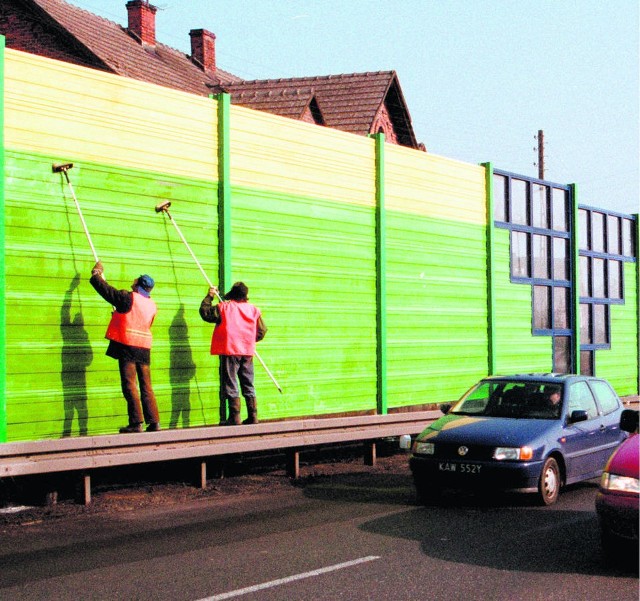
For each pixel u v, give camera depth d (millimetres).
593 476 11500
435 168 17391
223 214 13094
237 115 13430
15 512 9703
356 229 15484
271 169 13961
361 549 7949
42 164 10930
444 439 10578
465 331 17969
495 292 18812
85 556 7637
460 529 8922
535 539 8438
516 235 19703
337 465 14188
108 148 11703
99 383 11414
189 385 12594
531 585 6715
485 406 11641
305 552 7812
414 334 16656
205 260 12938
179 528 8922
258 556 7652
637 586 6695
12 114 10641
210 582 6766
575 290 21703
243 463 13289
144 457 10391
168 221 12430
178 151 12609
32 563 7379
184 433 10914
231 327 12234
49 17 22984
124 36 28203
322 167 14875
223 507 10227
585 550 7938
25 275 10672
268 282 13844
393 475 13133
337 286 15070
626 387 24016
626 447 7562
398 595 6426
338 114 28156
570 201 21828
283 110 24891
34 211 10812
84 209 11383
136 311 11109
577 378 11961
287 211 14211
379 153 15938
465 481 10289
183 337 12547
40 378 10773
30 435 10641
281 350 14031
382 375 15734
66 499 10562
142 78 23609
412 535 8609
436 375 17141
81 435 11180
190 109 12812
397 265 16328
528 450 10242
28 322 10680
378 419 14086
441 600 6305
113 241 11719
